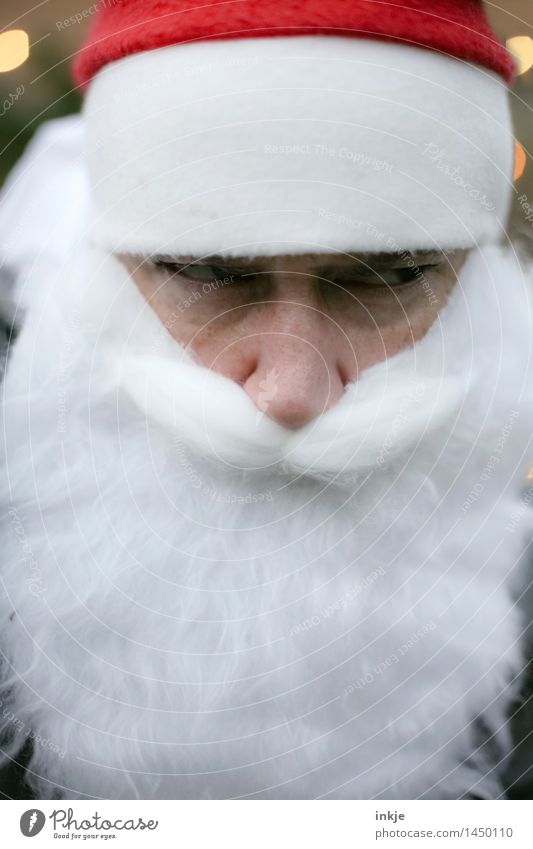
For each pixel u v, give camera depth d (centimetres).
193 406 49
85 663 56
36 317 59
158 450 54
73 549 55
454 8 49
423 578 56
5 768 59
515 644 62
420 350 52
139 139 49
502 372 57
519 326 59
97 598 55
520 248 69
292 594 53
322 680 54
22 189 71
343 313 49
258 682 53
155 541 54
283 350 47
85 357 55
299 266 47
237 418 48
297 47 45
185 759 55
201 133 46
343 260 47
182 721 54
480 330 56
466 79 50
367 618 54
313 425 48
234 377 50
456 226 50
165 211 48
